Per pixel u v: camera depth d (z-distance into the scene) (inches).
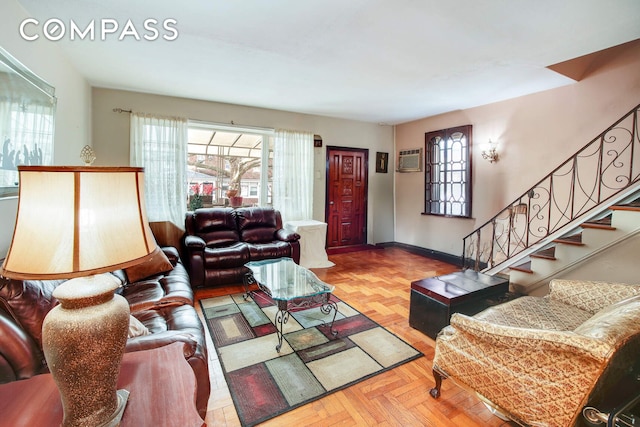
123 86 152.0
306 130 211.2
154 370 42.2
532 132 159.0
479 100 172.6
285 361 86.3
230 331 103.0
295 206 206.2
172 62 120.7
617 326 50.6
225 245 162.1
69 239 29.9
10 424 31.9
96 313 31.0
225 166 199.8
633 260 97.9
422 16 85.1
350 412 67.7
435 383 75.9
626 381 56.7
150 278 104.2
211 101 179.2
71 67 121.7
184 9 83.4
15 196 76.2
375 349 93.0
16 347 49.8
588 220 116.7
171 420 33.3
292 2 79.2
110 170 32.6
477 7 80.4
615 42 100.2
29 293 54.2
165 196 166.1
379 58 114.9
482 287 102.9
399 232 247.0
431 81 140.7
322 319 113.1
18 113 75.7
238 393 73.0
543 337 52.4
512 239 167.8
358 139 234.5
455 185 200.1
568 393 50.3
